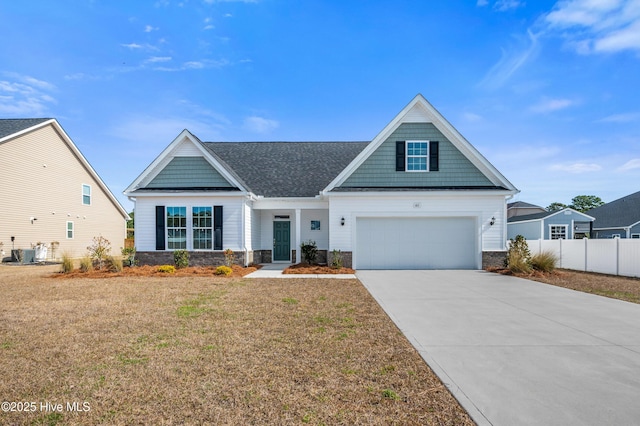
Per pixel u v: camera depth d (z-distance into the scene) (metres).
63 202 25.11
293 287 10.83
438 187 15.88
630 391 3.92
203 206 16.20
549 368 4.58
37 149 22.98
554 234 29.12
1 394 3.86
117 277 13.17
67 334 5.97
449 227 15.73
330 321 6.82
